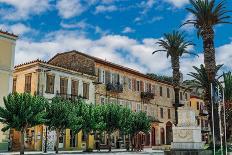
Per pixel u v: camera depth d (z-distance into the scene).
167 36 44.22
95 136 44.03
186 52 43.97
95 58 45.62
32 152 33.00
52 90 39.16
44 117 30.23
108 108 39.19
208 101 31.75
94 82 45.09
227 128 38.75
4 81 33.19
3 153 29.22
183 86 67.00
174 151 21.19
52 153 31.19
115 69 49.44
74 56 47.62
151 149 48.16
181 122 21.72
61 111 31.67
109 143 39.16
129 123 41.16
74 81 42.34
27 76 38.72
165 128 59.81
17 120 27.25
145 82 56.03
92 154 31.09
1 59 33.06
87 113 35.50
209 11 32.44
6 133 32.75
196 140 21.45
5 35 33.53
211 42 32.44
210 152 23.00
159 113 58.66
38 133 37.00
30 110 27.81
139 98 53.91
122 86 49.91
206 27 32.66
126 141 48.47
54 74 39.62
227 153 25.61
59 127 31.92
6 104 27.88
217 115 29.50
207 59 32.09
